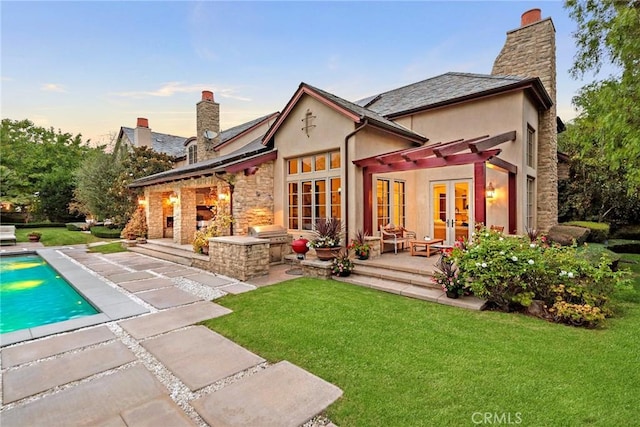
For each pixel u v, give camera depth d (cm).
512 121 940
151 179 1441
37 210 2709
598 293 528
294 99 1038
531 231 856
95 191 2028
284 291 700
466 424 270
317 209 1034
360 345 427
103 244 1648
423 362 378
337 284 761
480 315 537
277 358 397
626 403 294
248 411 291
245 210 1055
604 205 1495
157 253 1260
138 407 301
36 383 345
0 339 459
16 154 2844
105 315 562
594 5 706
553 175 1202
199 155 1827
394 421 275
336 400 306
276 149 1127
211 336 468
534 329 474
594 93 745
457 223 1070
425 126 1123
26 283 934
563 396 306
